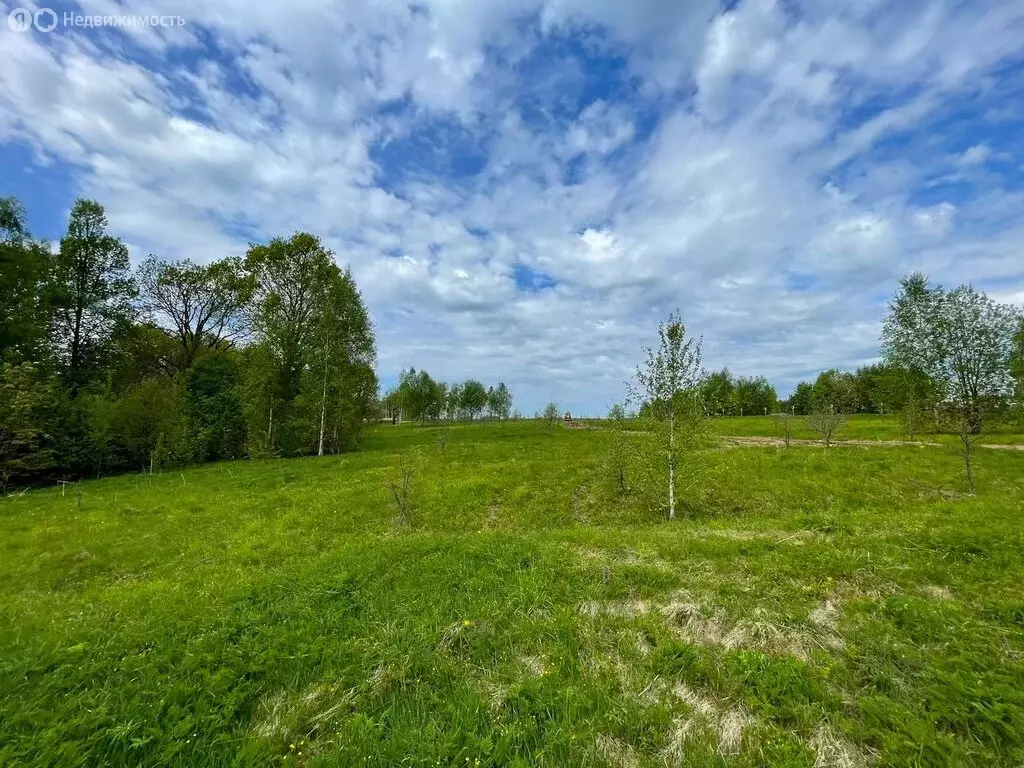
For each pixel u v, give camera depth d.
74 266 39.47
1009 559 7.99
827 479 18.66
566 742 4.46
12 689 5.28
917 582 7.57
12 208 31.61
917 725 4.39
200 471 27.39
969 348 32.56
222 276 48.09
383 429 58.19
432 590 8.12
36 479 28.14
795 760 4.14
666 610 6.96
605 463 19.67
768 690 5.07
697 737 4.52
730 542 9.84
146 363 47.50
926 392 33.72
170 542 14.16
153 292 45.78
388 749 4.50
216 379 36.25
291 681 5.67
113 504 19.20
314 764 4.38
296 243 37.69
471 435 42.53
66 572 12.34
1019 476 18.38
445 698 5.30
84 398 31.12
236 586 8.70
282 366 34.84
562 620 6.67
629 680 5.40
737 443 30.16
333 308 35.69
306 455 34.00
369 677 5.64
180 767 4.39
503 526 15.81
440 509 17.06
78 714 4.88
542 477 20.64
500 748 4.44
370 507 17.23
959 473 18.86
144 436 30.92
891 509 14.24
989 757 4.11
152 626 6.91
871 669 5.34
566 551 9.66
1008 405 29.05
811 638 6.06
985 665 5.26
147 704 5.09
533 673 5.66
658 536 10.78
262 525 15.52
